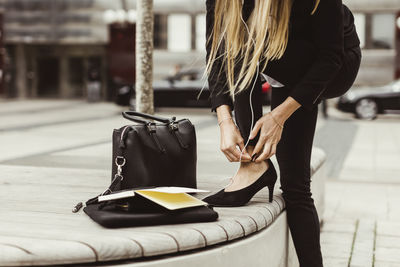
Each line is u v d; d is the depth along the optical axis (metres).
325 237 4.05
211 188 2.86
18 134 11.12
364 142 10.87
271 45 2.11
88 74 24.02
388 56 23.53
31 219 2.06
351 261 3.43
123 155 2.26
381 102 16.33
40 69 26.95
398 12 23.27
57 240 1.73
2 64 26.38
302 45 2.17
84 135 10.95
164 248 1.77
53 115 16.91
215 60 2.31
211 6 2.36
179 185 2.36
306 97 2.12
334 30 2.12
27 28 26.20
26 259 1.64
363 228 4.36
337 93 2.33
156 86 17.94
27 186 2.86
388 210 5.12
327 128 13.80
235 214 2.15
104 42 25.47
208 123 14.41
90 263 1.71
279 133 2.15
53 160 4.80
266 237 2.20
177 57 25.17
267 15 2.06
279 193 2.64
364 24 23.66
